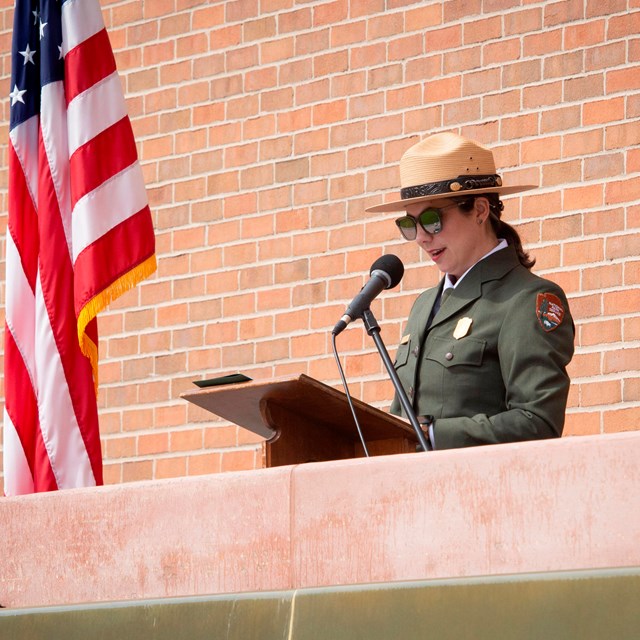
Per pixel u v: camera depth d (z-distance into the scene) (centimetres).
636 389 1653
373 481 927
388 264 1156
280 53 2008
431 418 1136
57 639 1017
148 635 979
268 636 926
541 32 1794
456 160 1240
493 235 1256
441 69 1861
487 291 1209
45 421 1529
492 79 1820
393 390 1816
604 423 1666
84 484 1514
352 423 1113
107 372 2080
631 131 1714
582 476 854
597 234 1712
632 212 1697
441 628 862
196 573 991
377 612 889
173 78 2100
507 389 1157
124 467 2038
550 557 854
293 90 1984
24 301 1587
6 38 2258
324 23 1973
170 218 2064
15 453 1541
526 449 876
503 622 841
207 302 2008
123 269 1555
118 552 1032
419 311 1270
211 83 2062
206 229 2028
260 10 2038
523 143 1781
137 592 1016
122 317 2080
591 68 1752
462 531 888
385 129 1894
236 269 1989
